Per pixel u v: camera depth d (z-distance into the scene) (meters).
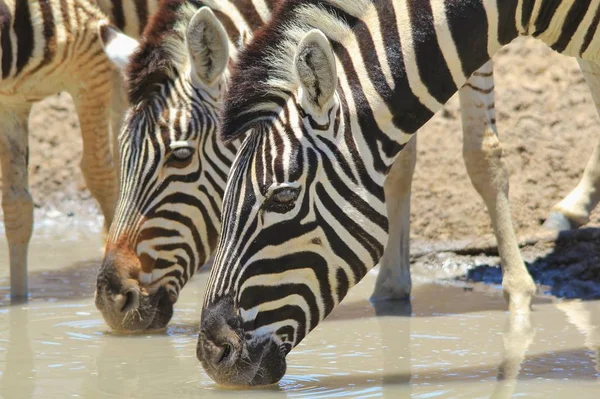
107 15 10.08
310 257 6.01
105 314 8.00
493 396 6.27
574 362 7.10
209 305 6.09
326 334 8.13
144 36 8.06
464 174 12.37
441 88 6.38
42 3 9.74
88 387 6.62
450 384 6.58
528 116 12.78
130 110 8.08
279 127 6.00
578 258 10.29
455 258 10.96
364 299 9.59
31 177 14.47
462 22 6.34
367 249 6.10
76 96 10.23
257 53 6.08
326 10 6.25
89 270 10.89
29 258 11.56
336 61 6.19
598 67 9.06
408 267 9.66
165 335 8.10
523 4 6.51
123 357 7.40
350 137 6.07
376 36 6.25
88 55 9.96
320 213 5.98
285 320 6.07
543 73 13.34
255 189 5.95
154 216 7.89
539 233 10.77
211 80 7.91
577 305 9.16
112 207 10.65
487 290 9.96
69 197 14.24
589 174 10.84
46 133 14.88
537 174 12.07
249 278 5.98
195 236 8.02
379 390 6.44
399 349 7.59
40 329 8.32
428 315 8.84
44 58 9.78
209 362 6.12
